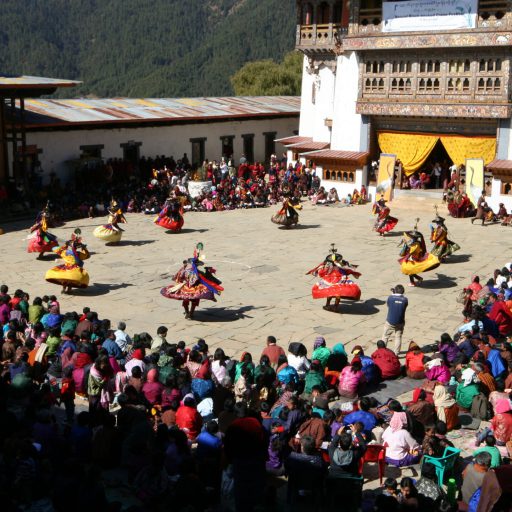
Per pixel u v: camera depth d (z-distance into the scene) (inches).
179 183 1550.2
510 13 1333.7
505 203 1387.8
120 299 848.3
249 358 569.0
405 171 1550.2
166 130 1772.9
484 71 1390.3
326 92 1713.8
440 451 420.8
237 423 394.0
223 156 1940.2
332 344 707.4
